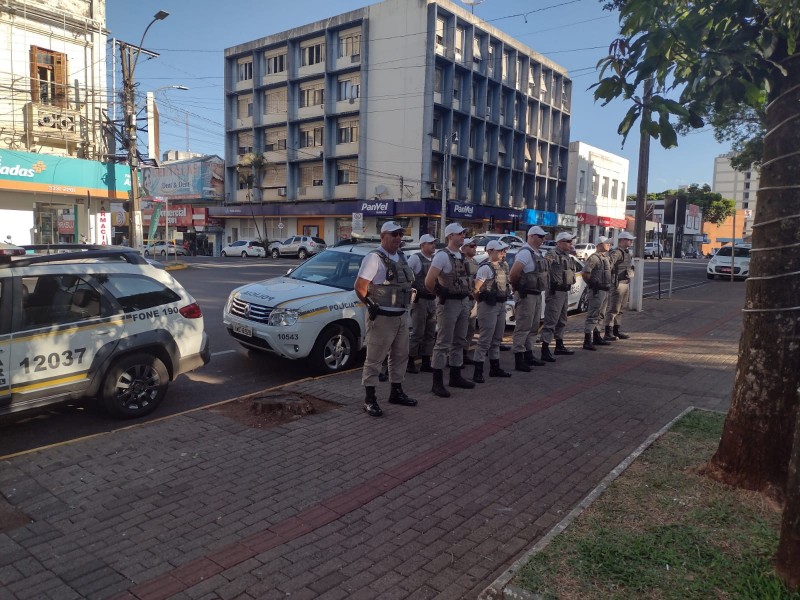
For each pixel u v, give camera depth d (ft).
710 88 12.33
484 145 140.97
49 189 66.64
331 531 12.83
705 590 10.01
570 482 15.46
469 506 14.06
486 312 24.47
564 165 177.47
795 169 12.59
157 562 11.62
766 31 11.94
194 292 57.00
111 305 19.47
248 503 14.01
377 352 20.12
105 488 14.71
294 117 145.38
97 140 72.43
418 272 26.02
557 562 10.92
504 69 147.64
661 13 11.76
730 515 12.59
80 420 19.94
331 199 140.46
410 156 126.62
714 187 268.21
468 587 10.98
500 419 20.18
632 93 12.11
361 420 19.84
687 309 49.83
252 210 153.28
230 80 158.51
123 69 77.25
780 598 9.57
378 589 10.85
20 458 16.40
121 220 131.23
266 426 19.11
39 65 65.36
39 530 12.78
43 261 18.34
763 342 13.42
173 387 24.18
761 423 13.53
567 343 34.42
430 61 122.62
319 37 139.85
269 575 11.22
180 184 177.99
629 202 257.14
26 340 17.54
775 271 13.08
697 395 23.67
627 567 10.73
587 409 21.52
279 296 25.85
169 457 16.58
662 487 14.07
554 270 29.09
